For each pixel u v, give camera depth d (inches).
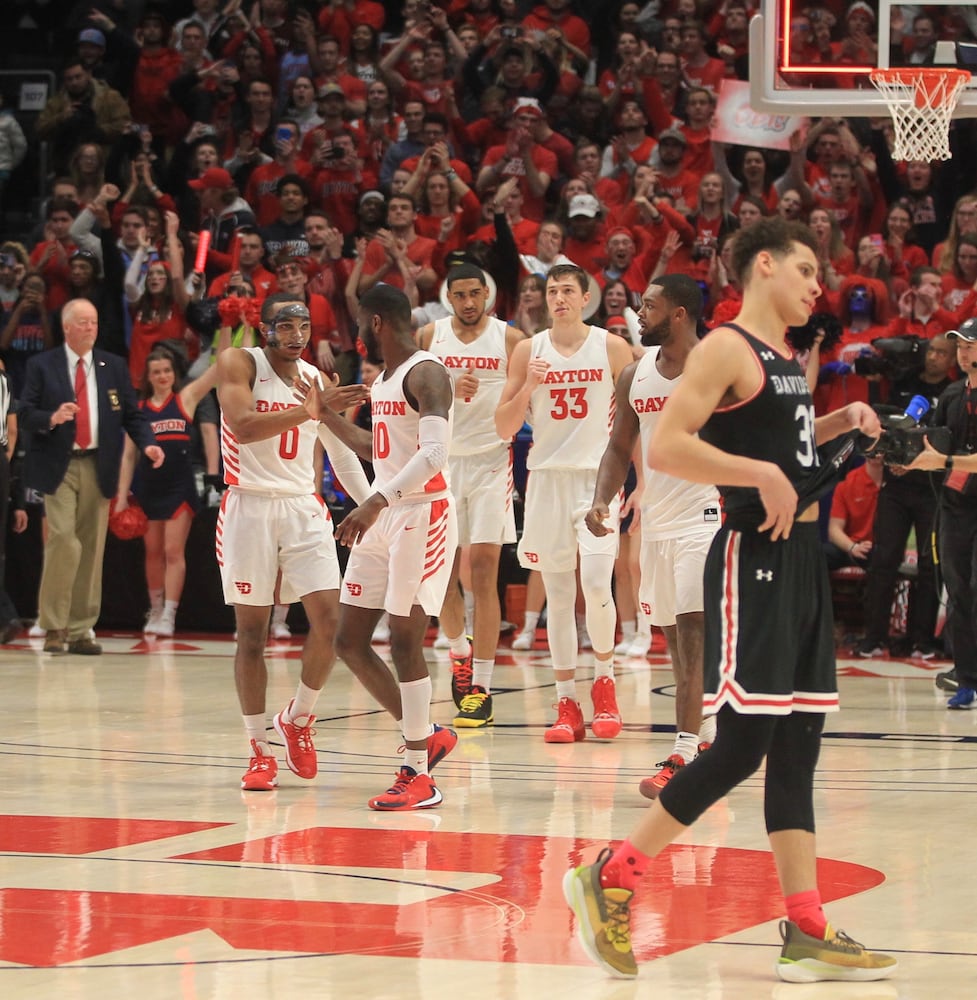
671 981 433.4
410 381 697.6
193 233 1769.2
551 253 1572.3
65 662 1285.7
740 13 1918.1
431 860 587.2
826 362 1453.0
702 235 1653.5
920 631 1321.4
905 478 1291.8
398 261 1605.6
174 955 455.2
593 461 898.1
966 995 419.8
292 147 1841.8
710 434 464.4
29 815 679.1
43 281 1651.1
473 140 1887.3
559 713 900.6
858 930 488.1
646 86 1833.2
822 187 1704.0
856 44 1082.7
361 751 856.9
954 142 1710.1
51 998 412.2
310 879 555.2
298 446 753.0
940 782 759.1
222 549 749.3
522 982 430.3
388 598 698.8
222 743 879.7
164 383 1457.9
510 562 1449.3
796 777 458.0
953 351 1290.6
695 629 737.0
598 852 601.0
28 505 1553.9
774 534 439.8
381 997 413.7
